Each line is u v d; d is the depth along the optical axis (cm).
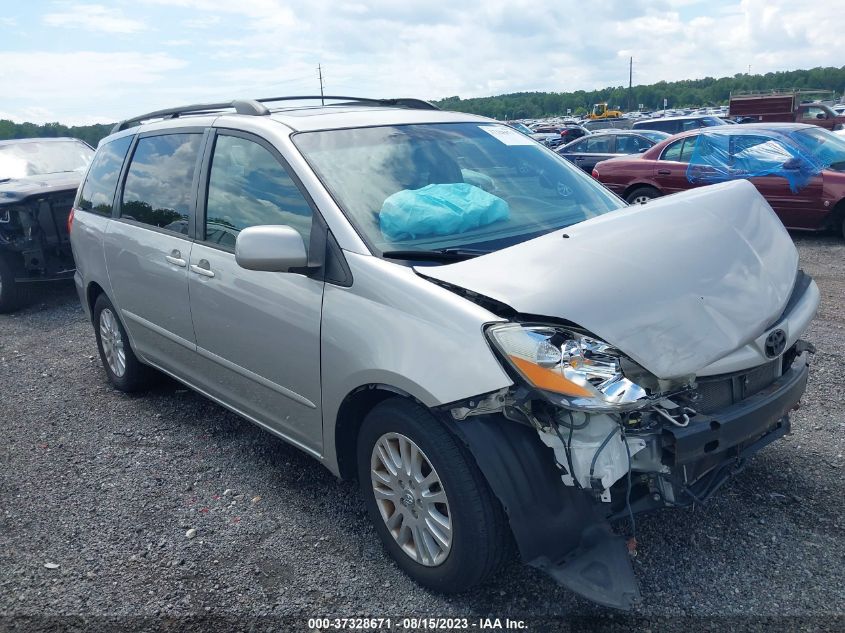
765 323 279
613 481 252
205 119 422
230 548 335
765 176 1001
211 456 430
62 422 495
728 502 343
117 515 369
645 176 1141
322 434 330
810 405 439
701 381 268
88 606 299
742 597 281
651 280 269
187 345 419
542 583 297
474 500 265
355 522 351
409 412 281
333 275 313
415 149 371
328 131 365
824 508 334
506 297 261
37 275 812
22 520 369
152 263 432
